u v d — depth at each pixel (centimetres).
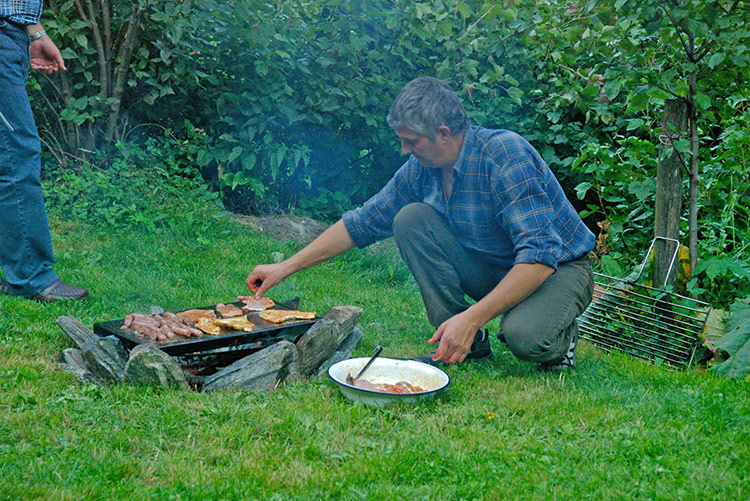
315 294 466
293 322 331
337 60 586
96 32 558
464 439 250
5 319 350
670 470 227
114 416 253
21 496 193
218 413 259
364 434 254
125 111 602
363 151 631
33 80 541
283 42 555
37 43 401
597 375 336
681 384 327
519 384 316
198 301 421
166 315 322
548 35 614
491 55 645
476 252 329
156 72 586
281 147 581
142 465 219
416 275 333
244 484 210
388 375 314
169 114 609
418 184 338
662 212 403
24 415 245
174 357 314
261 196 610
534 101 659
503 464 230
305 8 572
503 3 602
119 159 576
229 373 288
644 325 391
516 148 301
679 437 254
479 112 609
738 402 293
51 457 218
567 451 242
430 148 294
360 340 379
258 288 332
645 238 497
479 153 305
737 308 370
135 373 276
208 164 623
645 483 217
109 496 200
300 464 226
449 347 275
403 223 326
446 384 288
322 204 657
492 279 338
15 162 378
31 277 391
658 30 382
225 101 579
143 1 538
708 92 426
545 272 289
